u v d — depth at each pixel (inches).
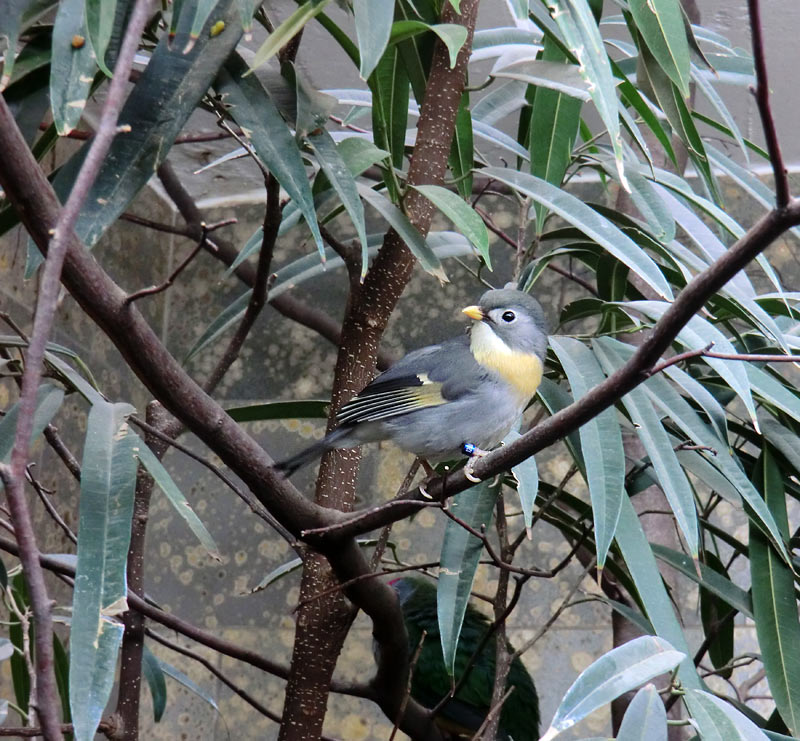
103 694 137.6
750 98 391.2
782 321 260.2
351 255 247.0
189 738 395.5
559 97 259.6
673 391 214.2
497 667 232.7
